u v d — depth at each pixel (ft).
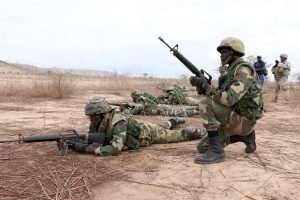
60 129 24.95
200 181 15.17
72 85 52.65
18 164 16.74
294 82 92.12
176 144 20.86
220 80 17.72
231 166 16.79
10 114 31.55
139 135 19.62
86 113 18.35
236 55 17.21
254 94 16.89
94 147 18.34
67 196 13.51
